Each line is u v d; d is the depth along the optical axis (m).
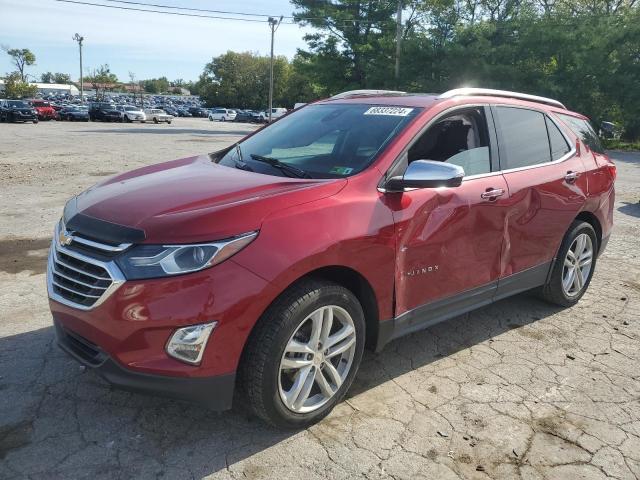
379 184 3.26
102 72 137.12
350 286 3.30
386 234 3.16
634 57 31.34
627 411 3.37
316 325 2.94
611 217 5.32
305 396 2.98
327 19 38.78
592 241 5.07
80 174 12.41
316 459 2.83
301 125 4.15
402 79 35.12
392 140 3.46
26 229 7.27
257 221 2.75
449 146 3.73
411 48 34.22
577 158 4.82
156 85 175.88
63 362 3.70
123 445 2.88
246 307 2.64
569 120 5.00
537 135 4.50
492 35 33.81
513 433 3.10
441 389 3.54
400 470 2.77
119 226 2.74
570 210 4.61
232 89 101.06
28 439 2.91
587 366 3.92
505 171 4.07
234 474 2.70
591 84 31.36
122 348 2.61
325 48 40.53
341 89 40.56
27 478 2.62
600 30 31.30
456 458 2.88
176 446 2.89
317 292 2.88
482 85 32.44
